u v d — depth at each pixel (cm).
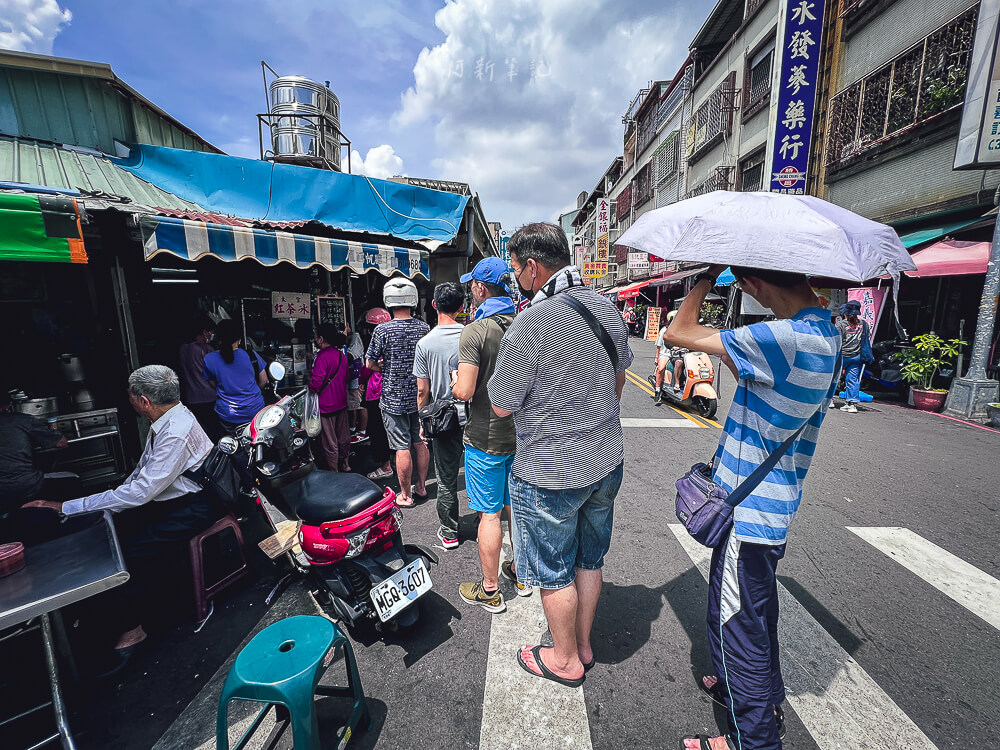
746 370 146
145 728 194
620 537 346
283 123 730
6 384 386
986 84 586
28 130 550
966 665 221
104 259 414
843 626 247
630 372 1159
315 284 680
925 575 293
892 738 183
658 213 169
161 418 247
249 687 151
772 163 1128
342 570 240
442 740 185
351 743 183
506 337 180
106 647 229
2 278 378
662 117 2436
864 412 725
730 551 158
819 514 375
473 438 248
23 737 190
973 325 805
